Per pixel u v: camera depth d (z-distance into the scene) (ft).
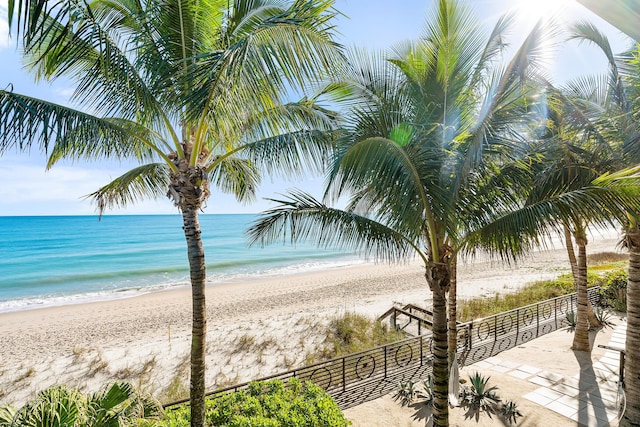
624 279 36.47
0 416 8.98
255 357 30.01
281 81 10.31
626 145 13.16
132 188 17.65
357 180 10.83
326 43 10.68
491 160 11.75
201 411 12.79
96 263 89.92
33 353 31.53
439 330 13.00
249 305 48.75
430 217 11.93
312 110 15.35
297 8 10.00
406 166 10.27
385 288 61.05
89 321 41.70
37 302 52.80
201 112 10.12
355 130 12.18
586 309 24.45
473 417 16.52
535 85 11.71
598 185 9.83
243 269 89.51
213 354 30.71
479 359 23.54
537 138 13.62
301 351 31.12
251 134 14.14
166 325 39.99
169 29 11.78
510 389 19.13
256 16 11.62
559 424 15.84
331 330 36.04
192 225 12.98
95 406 9.94
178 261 93.56
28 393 24.77
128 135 12.10
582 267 24.54
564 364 22.24
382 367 24.40
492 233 10.93
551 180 11.83
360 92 13.62
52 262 90.94
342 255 120.06
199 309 12.98
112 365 28.81
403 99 13.00
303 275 79.41
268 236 12.83
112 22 11.85
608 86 14.94
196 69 9.37
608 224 9.47
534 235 9.95
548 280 57.88
